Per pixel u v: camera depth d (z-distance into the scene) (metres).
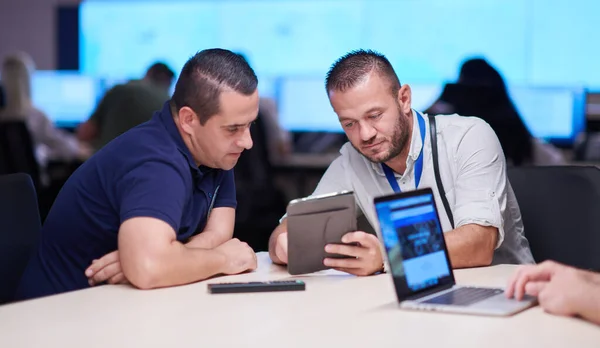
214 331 1.50
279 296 1.80
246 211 5.43
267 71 8.71
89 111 7.72
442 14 8.09
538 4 7.75
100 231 2.18
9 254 2.31
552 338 1.44
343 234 2.04
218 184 2.33
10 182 2.34
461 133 2.48
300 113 6.97
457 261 2.16
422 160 2.50
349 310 1.66
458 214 2.36
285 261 2.15
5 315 1.64
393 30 8.27
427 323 1.54
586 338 1.44
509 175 2.62
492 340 1.43
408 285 1.71
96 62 9.16
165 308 1.69
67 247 2.24
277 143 6.12
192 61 2.12
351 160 2.64
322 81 6.93
